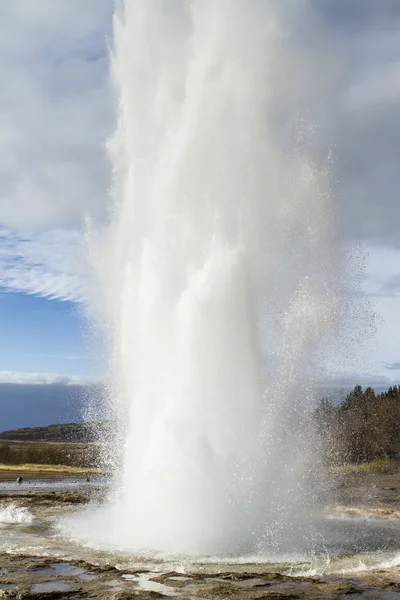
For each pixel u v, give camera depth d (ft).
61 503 85.10
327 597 34.68
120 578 38.24
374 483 116.37
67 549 48.24
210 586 36.40
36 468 201.77
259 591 35.50
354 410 191.83
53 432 537.65
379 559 46.55
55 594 33.99
